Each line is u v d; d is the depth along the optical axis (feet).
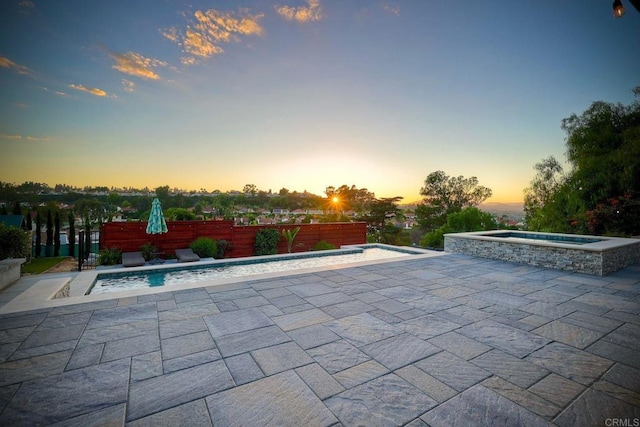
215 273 27.14
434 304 13.14
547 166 59.16
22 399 6.30
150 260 35.50
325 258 34.73
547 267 21.40
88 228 37.04
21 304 12.73
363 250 40.06
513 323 10.93
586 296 14.39
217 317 11.46
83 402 6.23
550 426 5.50
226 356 8.35
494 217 60.34
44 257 68.54
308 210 144.97
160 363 7.95
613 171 41.86
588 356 8.40
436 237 61.72
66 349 8.71
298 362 8.02
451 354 8.50
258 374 7.40
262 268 29.22
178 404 6.19
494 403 6.23
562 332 10.11
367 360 8.14
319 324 10.77
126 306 12.67
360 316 11.63
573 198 45.80
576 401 6.31
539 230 52.80
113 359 8.14
